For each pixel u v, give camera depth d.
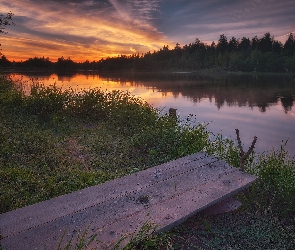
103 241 2.47
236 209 3.79
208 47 109.69
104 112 8.56
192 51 112.56
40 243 2.41
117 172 4.99
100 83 32.16
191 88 32.44
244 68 89.69
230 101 21.14
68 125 7.60
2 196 3.81
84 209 2.91
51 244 2.40
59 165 5.11
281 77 62.12
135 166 5.39
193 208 2.98
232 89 31.80
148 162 5.57
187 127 6.59
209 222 3.51
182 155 5.58
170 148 5.91
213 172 3.81
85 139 6.61
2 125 6.84
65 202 3.04
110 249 2.39
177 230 3.28
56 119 7.78
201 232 3.28
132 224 2.71
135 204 3.02
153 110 8.42
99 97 9.05
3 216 2.78
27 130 6.75
